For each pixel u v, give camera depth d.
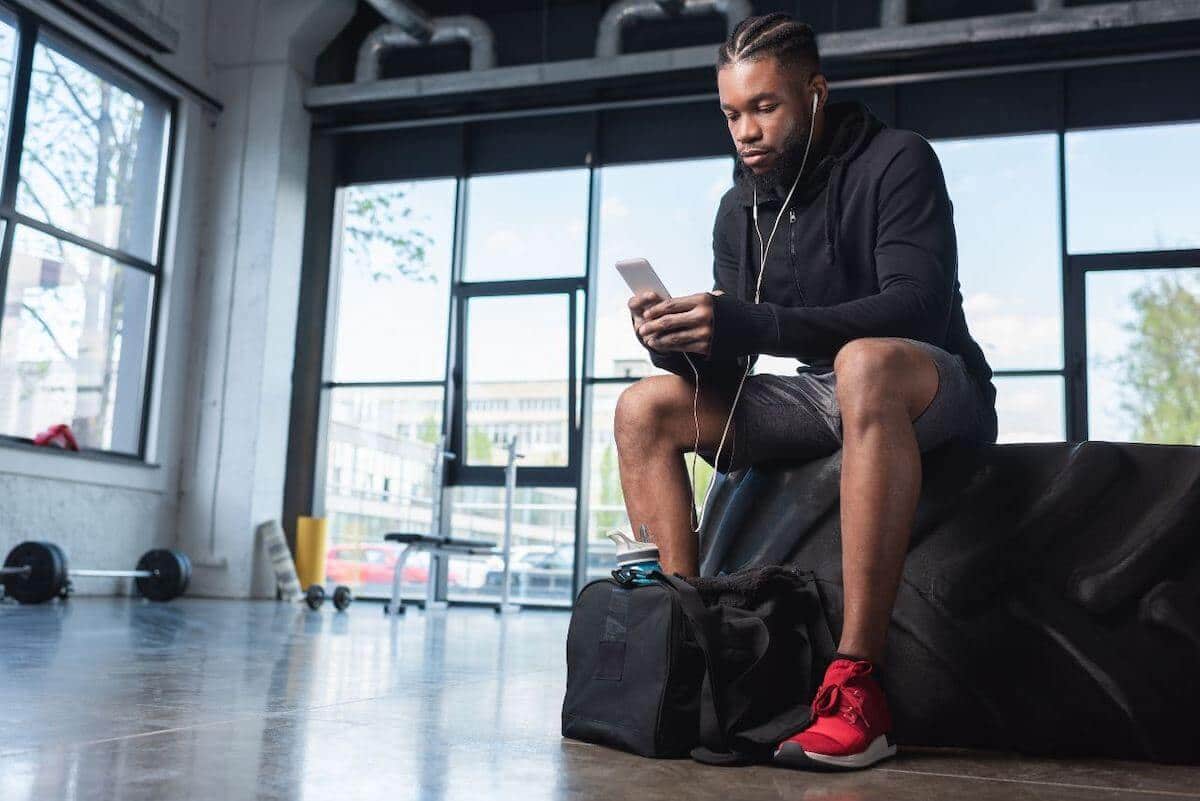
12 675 1.79
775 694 1.24
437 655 2.69
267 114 6.80
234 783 0.93
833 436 1.45
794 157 1.53
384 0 6.19
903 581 1.36
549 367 6.66
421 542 5.44
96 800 0.84
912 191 1.45
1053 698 1.29
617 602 1.27
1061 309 5.86
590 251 6.64
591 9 6.79
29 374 5.54
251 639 3.01
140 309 6.36
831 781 1.06
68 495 5.66
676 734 1.17
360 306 7.08
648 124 6.66
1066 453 1.36
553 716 1.52
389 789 0.94
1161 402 5.69
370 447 6.95
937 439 1.34
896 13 5.92
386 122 6.95
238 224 6.73
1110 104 5.93
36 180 5.59
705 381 1.48
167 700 1.53
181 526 6.52
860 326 1.33
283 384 6.75
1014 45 5.79
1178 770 1.20
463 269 6.91
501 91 6.57
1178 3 5.41
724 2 6.16
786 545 1.44
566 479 6.55
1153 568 1.30
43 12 5.52
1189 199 5.79
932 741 1.34
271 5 6.88
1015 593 1.33
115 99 6.16
